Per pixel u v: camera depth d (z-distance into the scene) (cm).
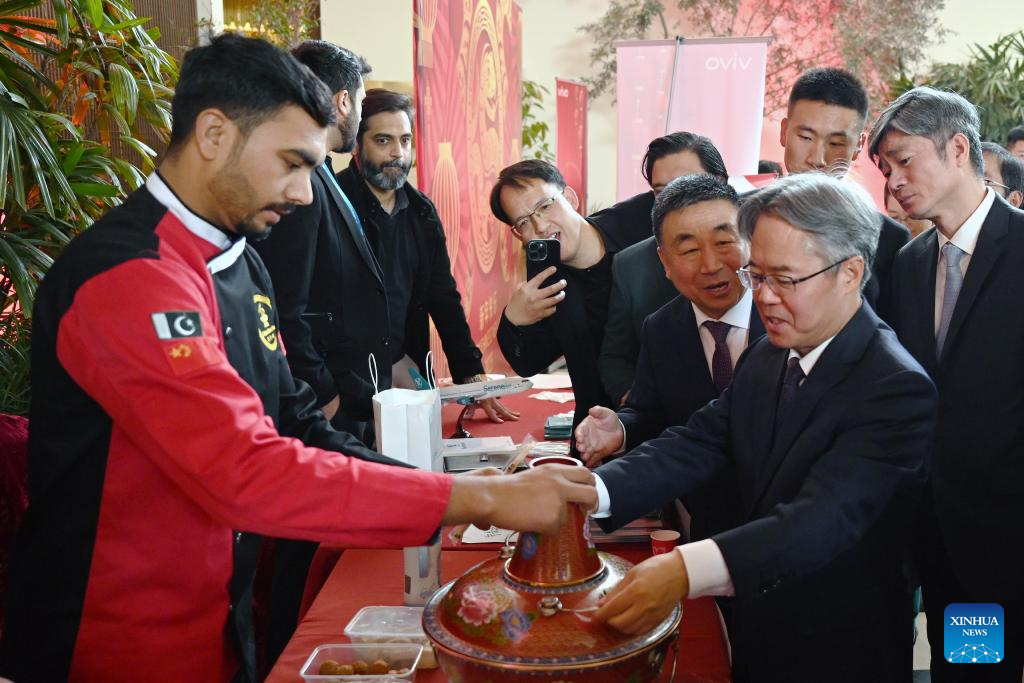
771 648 154
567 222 263
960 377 199
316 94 129
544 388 340
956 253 203
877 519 151
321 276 264
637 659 116
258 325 151
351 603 168
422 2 347
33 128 272
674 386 200
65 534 131
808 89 264
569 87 688
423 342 330
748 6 1022
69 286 123
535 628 117
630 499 160
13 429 208
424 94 353
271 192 130
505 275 521
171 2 466
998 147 279
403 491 125
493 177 484
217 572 138
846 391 144
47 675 134
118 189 299
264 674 244
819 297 140
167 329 120
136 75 346
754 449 159
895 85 920
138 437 122
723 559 129
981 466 197
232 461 120
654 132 504
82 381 123
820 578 150
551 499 126
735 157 494
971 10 998
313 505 122
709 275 185
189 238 131
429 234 321
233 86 125
